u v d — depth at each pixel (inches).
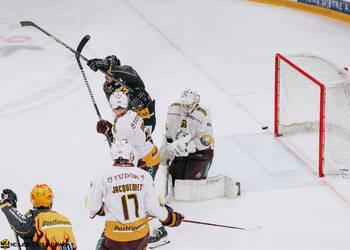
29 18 1812.3
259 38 1606.8
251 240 707.4
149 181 572.4
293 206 786.8
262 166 907.4
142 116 849.5
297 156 938.1
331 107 899.4
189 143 779.4
